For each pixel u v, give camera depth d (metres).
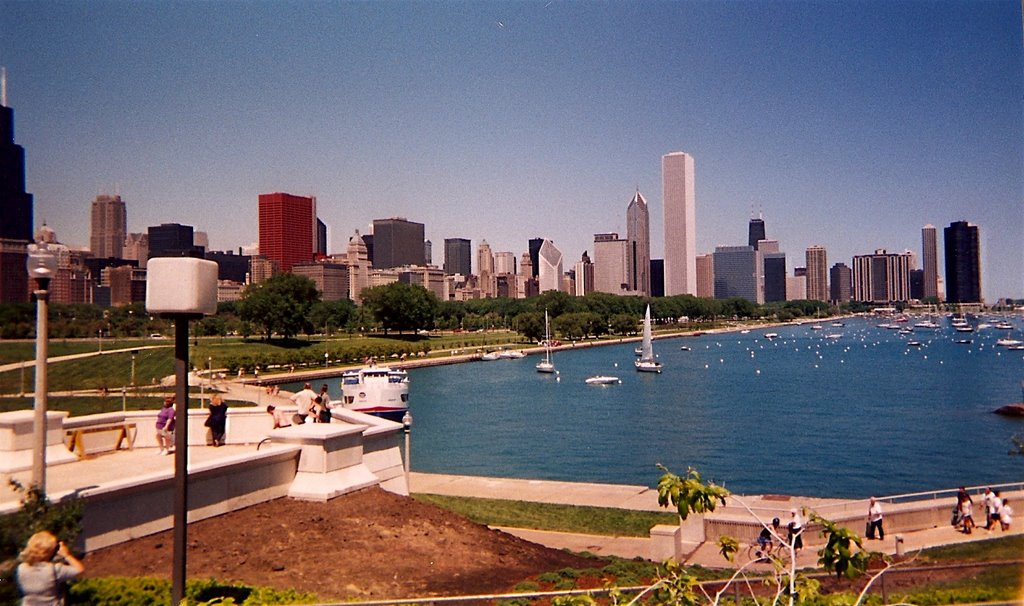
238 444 25.09
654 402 101.38
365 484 19.44
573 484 38.12
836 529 8.05
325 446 18.45
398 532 17.02
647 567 16.38
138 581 11.18
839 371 143.50
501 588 14.03
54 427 19.72
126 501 14.48
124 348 57.38
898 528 26.27
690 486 8.73
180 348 10.23
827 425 78.62
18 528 10.75
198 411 24.89
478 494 35.38
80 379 47.22
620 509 31.48
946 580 12.28
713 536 25.78
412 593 13.40
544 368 144.50
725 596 12.72
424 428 79.62
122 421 23.19
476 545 17.33
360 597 12.78
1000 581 11.69
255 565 14.08
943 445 64.81
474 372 148.25
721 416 87.31
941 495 46.88
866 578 14.48
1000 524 24.41
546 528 27.97
